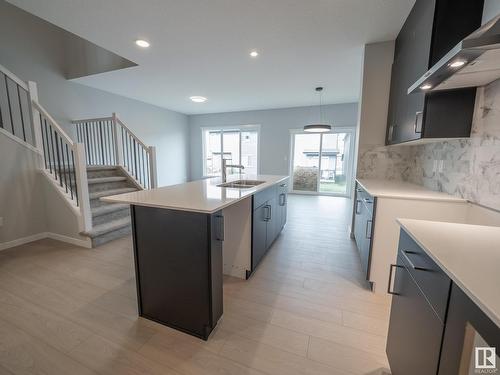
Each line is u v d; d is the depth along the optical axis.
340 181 6.71
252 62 3.38
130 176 4.18
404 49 2.28
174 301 1.55
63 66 4.14
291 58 3.23
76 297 1.90
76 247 2.87
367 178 3.02
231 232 2.20
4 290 1.99
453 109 1.67
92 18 2.28
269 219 2.68
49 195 3.04
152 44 2.82
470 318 0.62
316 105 6.38
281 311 1.76
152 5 2.08
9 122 3.59
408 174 2.82
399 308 1.13
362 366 1.31
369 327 1.61
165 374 1.25
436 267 0.81
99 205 3.44
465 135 1.67
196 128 7.89
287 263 2.55
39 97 3.96
